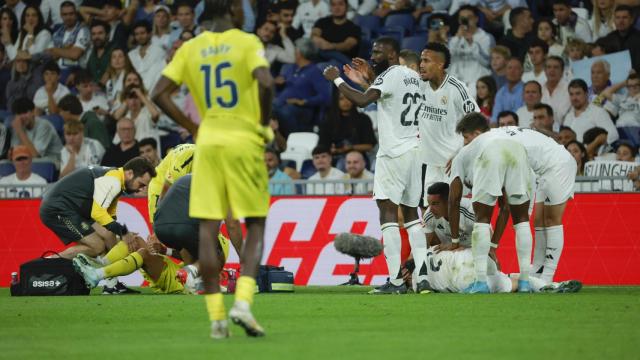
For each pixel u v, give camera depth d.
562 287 33.81
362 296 31.56
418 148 32.91
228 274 35.53
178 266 36.88
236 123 18.44
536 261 37.00
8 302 30.44
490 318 22.73
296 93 57.78
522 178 32.41
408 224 33.38
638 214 44.12
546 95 54.03
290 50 59.94
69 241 37.97
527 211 33.12
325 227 46.00
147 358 15.41
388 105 32.41
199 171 18.45
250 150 18.31
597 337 18.36
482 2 57.88
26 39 63.12
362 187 47.91
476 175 32.25
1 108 62.94
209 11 19.09
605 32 55.34
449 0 59.47
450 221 33.84
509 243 44.03
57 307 27.66
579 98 53.06
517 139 33.62
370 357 15.29
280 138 56.72
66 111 60.03
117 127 58.25
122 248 35.97
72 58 62.34
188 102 59.69
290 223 46.38
